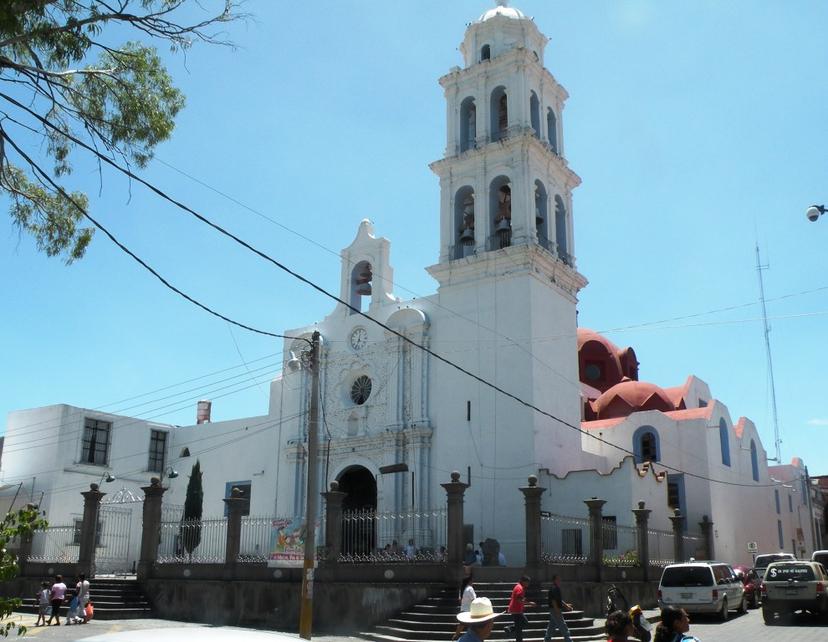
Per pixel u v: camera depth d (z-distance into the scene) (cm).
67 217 1730
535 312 3841
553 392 3853
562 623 2023
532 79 4347
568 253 4303
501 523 3594
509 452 3662
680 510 4031
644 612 2991
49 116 1513
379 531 3834
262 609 2684
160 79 1580
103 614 2808
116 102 1539
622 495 3419
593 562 2875
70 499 4316
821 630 2392
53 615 2639
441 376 3966
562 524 3459
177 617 2856
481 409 3794
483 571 2573
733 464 4622
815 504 7012
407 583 2520
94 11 1327
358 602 2542
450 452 3816
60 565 3127
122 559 4366
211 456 4712
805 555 5666
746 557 4500
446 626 2284
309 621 2153
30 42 1350
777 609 2597
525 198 4000
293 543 2722
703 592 2700
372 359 4184
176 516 4641
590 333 5894
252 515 4369
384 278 4316
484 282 3978
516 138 4059
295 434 4338
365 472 4256
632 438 4444
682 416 4372
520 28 4472
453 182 4278
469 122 4444
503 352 3819
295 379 4444
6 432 4578
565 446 3869
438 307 4084
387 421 4022
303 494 4212
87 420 4503
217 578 2845
